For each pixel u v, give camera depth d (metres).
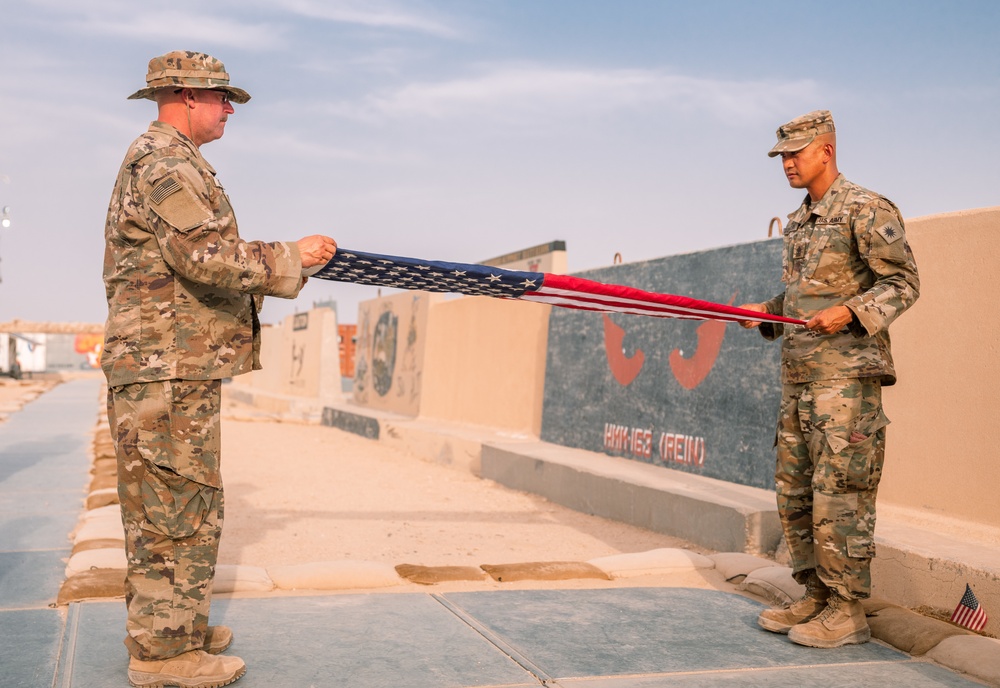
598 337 10.26
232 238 2.98
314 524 7.16
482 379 13.73
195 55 3.14
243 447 13.41
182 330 3.01
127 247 3.03
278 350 29.42
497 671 3.45
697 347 8.41
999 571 4.22
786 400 4.07
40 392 30.42
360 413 16.73
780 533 6.12
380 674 3.36
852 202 3.89
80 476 8.89
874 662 3.71
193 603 3.10
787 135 4.00
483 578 4.95
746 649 3.83
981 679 3.52
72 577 4.47
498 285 3.72
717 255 8.22
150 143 3.02
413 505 8.46
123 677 3.23
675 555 5.34
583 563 5.21
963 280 5.50
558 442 10.88
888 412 5.94
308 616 4.08
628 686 3.34
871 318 3.69
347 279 3.65
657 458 8.87
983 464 5.28
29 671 3.29
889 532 5.18
